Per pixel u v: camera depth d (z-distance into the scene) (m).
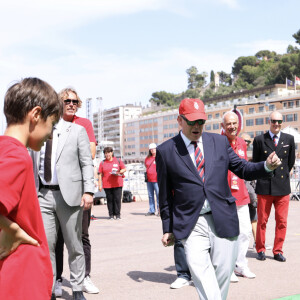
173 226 3.40
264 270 5.84
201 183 3.34
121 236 8.91
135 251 7.28
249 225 5.57
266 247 7.37
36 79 1.93
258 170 3.33
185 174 3.37
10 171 1.67
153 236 8.88
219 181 3.36
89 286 4.86
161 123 140.88
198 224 3.32
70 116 5.00
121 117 180.00
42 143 1.95
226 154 3.46
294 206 14.70
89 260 4.93
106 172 11.98
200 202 3.31
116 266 6.17
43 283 1.81
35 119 1.87
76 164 4.26
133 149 161.38
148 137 149.75
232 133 5.44
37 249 1.82
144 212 13.70
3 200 1.64
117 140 180.88
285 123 91.00
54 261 4.23
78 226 4.27
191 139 3.45
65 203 4.17
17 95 1.84
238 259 5.53
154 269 5.99
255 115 97.69
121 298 4.67
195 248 3.27
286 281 5.25
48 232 4.15
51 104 1.91
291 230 9.42
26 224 1.79
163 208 3.51
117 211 12.01
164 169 3.48
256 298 4.59
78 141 4.28
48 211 4.16
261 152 6.57
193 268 3.21
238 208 5.56
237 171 3.51
